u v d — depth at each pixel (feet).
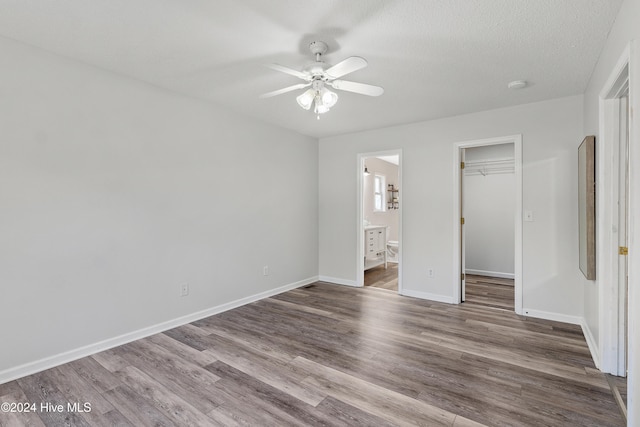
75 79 8.40
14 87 7.46
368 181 23.43
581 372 7.70
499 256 18.72
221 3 6.13
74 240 8.42
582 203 9.57
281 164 14.83
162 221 10.32
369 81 9.61
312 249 16.88
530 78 9.39
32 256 7.73
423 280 13.99
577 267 10.87
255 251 13.57
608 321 7.57
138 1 6.08
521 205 11.74
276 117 13.37
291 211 15.47
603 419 6.02
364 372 7.73
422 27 6.86
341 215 16.49
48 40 7.48
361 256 16.07
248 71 9.08
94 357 8.51
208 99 11.33
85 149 8.59
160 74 9.29
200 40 7.47
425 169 13.87
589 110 9.50
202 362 8.23
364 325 10.79
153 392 6.92
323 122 14.11
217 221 12.00
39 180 7.83
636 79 5.11
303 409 6.34
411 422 5.96
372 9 6.27
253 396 6.77
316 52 7.57
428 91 10.41
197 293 11.37
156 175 10.14
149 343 9.39
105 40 7.48
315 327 10.61
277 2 6.08
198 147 11.32
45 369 7.89
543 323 10.97
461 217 13.57
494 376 7.54
